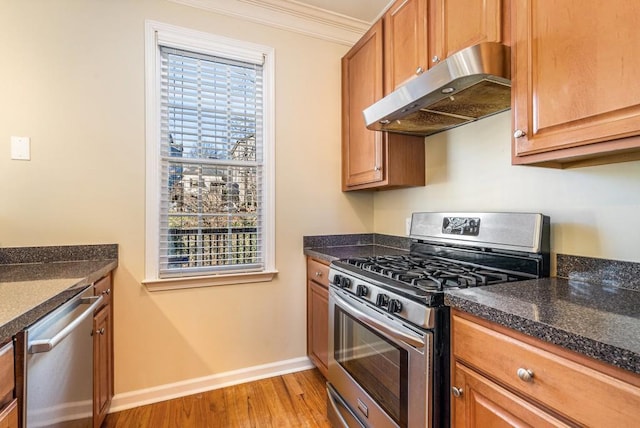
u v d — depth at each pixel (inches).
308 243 90.6
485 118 63.1
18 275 51.4
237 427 65.5
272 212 86.4
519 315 30.6
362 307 55.1
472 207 66.0
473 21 50.1
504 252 55.0
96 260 68.9
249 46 83.2
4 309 32.9
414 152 78.4
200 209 80.7
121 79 71.6
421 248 74.5
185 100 79.0
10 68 63.9
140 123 73.1
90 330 53.8
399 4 67.5
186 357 77.6
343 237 95.3
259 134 86.9
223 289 81.4
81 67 68.6
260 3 82.5
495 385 33.6
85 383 51.5
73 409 46.3
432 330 40.0
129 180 72.2
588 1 34.2
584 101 34.7
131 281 72.6
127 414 69.2
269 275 85.4
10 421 31.3
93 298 49.9
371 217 99.1
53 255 66.3
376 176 77.5
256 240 86.8
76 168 68.2
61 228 67.1
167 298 75.9
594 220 45.4
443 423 40.1
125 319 72.0
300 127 89.6
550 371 28.2
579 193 47.2
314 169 91.4
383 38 73.4
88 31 69.2
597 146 34.3
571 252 48.2
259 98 86.7
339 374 64.1
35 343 34.8
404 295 44.0
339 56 94.2
